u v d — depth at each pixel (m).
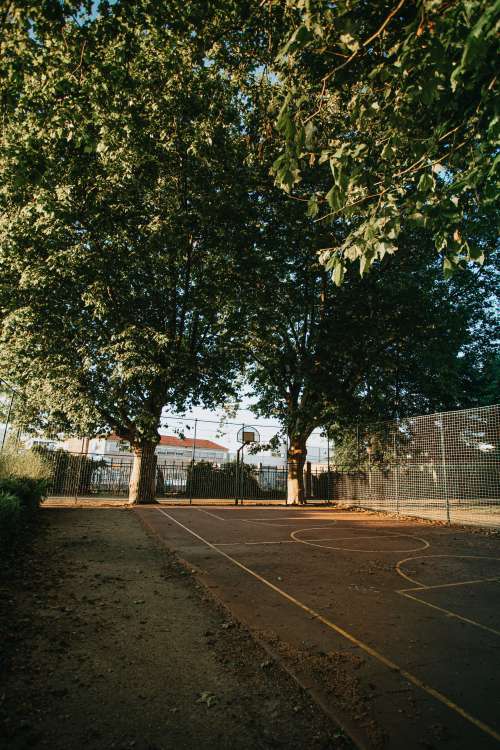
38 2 6.14
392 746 2.52
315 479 28.23
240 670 3.52
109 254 15.70
